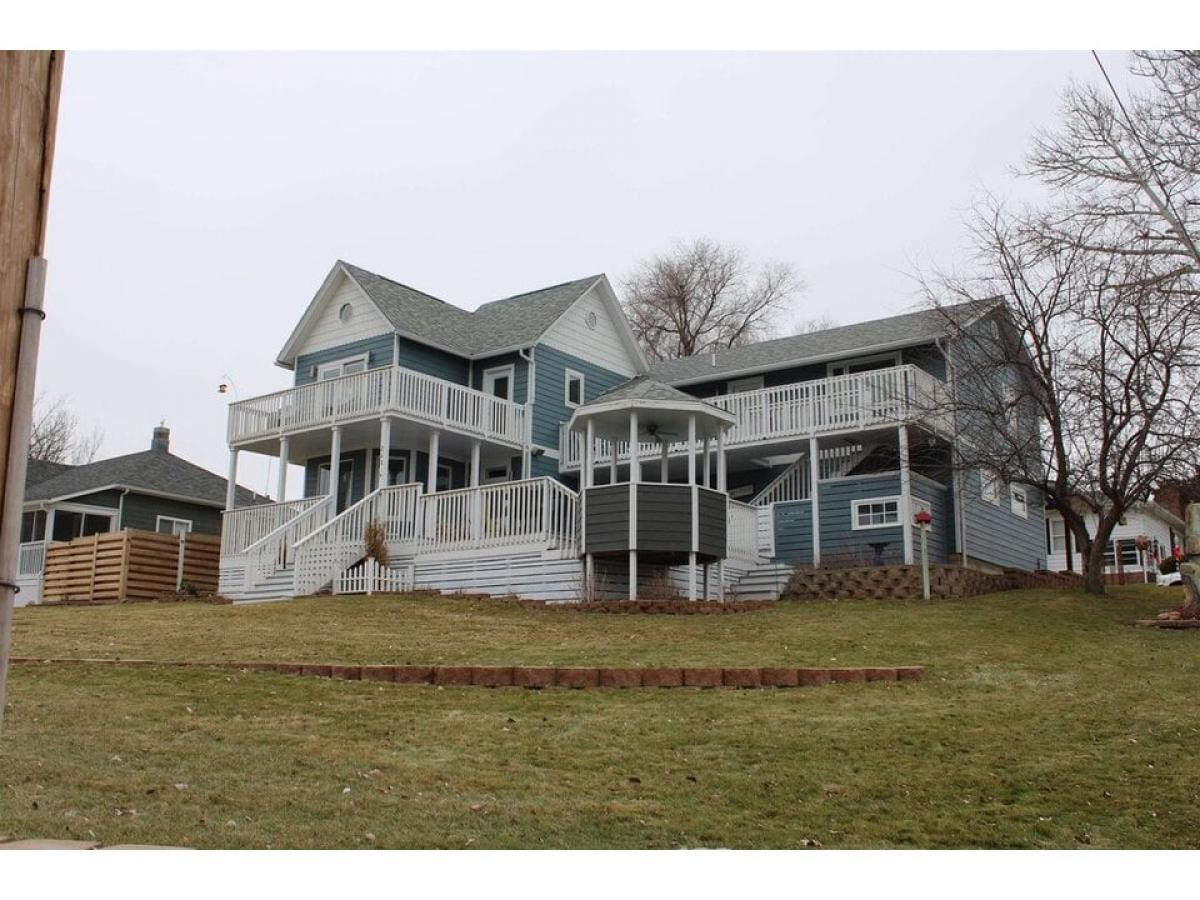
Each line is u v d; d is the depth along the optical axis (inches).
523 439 1150.3
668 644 596.4
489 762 346.3
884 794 325.7
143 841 250.7
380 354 1154.7
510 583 865.5
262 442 1135.0
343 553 916.6
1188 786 338.0
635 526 789.2
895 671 499.5
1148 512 1544.0
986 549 1048.8
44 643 588.7
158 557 1091.3
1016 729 401.1
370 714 409.4
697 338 2452.0
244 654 552.7
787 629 655.1
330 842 259.8
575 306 1247.5
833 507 990.4
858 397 956.6
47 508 1379.2
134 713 393.4
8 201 150.3
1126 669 534.0
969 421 923.4
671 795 318.3
